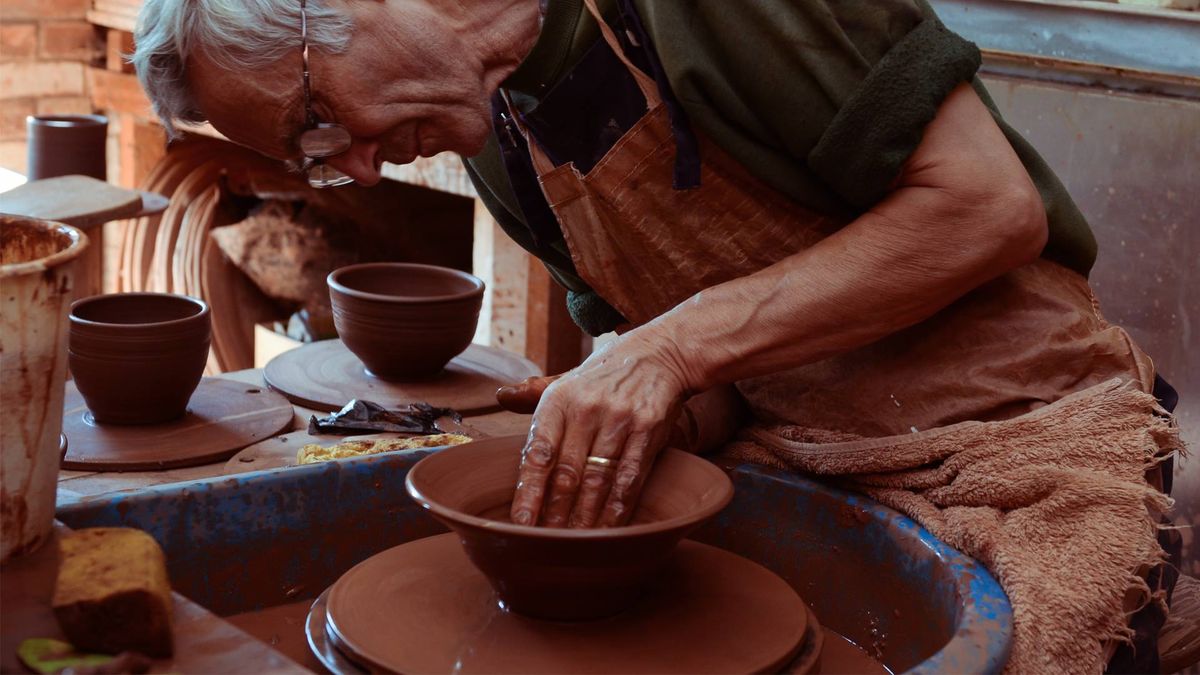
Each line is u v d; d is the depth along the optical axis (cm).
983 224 135
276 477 141
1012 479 140
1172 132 230
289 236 441
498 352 232
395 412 194
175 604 104
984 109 142
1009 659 120
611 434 131
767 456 162
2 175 454
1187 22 224
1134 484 136
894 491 149
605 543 114
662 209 151
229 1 126
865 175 137
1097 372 148
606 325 189
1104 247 244
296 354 224
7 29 472
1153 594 141
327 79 131
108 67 494
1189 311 234
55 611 93
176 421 190
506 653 120
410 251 455
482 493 134
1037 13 243
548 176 152
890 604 144
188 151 473
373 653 118
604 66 146
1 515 106
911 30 138
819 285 138
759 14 135
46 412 109
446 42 137
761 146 143
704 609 130
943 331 154
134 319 200
